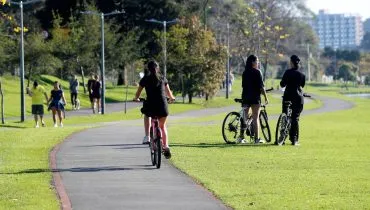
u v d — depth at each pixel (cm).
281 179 3130
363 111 12288
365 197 2681
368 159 3975
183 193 2783
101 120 9806
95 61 16612
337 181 3081
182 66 15300
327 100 17412
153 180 3117
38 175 3247
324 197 2678
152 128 3575
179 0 18250
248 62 4894
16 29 8712
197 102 15562
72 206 2525
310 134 6122
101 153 4169
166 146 3556
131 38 17175
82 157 3966
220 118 10038
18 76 17362
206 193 2777
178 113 12169
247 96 4878
